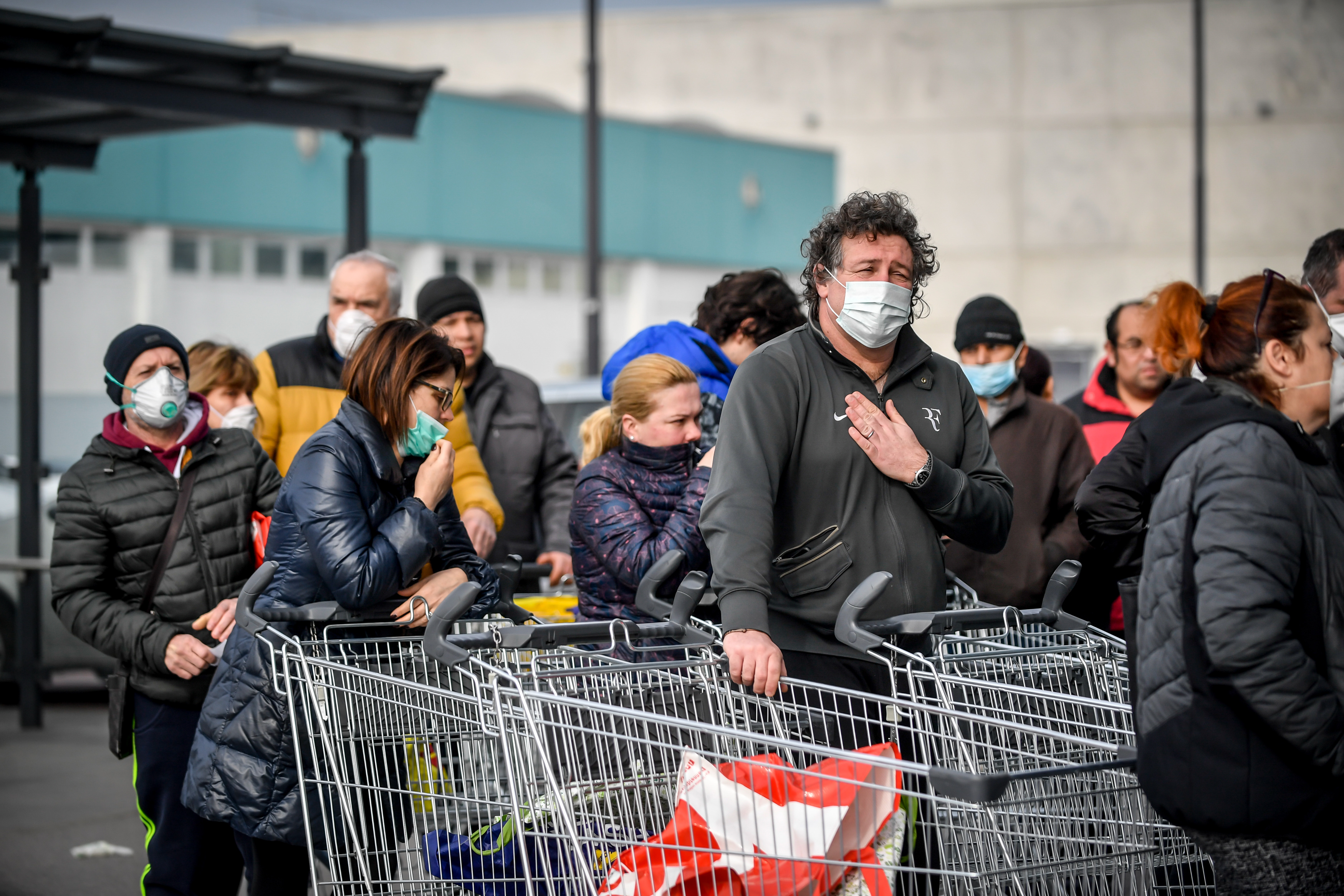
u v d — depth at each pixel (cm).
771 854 411
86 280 3028
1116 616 685
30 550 1206
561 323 4184
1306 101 5891
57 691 1410
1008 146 5981
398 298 789
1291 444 383
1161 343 427
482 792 475
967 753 444
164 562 605
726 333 652
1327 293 481
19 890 764
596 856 442
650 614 498
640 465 578
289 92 1080
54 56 968
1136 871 450
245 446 634
